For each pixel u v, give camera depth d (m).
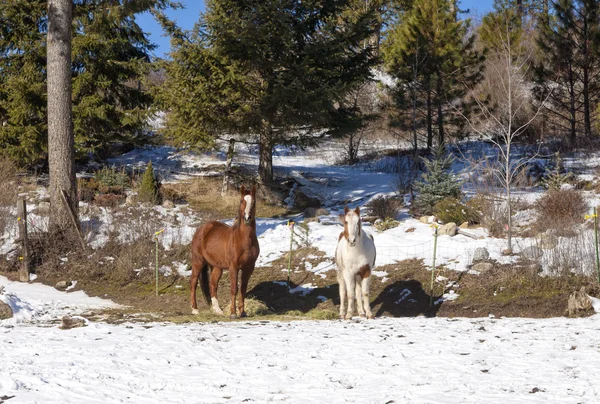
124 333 9.46
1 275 15.75
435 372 6.68
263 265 15.72
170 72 22.88
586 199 18.78
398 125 29.69
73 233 16.91
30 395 5.80
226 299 13.92
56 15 17.47
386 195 23.80
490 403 5.46
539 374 6.51
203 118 22.72
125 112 23.88
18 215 15.55
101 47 23.58
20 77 22.88
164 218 19.67
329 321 11.17
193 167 27.55
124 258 15.77
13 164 22.50
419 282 13.83
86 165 26.56
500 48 30.45
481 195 18.69
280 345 8.26
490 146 29.84
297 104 22.97
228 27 21.67
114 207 20.28
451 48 27.83
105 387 6.15
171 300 14.18
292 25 23.39
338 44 22.73
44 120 23.33
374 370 6.80
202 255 12.68
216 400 5.73
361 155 32.66
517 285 13.04
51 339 8.87
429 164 20.39
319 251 16.05
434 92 28.98
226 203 23.00
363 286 11.51
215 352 7.81
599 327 9.60
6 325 11.18
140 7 18.00
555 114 30.06
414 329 9.66
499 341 8.38
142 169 26.64
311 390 6.02
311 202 23.94
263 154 24.86
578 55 26.59
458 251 15.17
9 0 23.00
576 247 13.62
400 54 28.88
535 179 22.83
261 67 23.41
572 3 26.30
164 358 7.45
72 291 14.90
